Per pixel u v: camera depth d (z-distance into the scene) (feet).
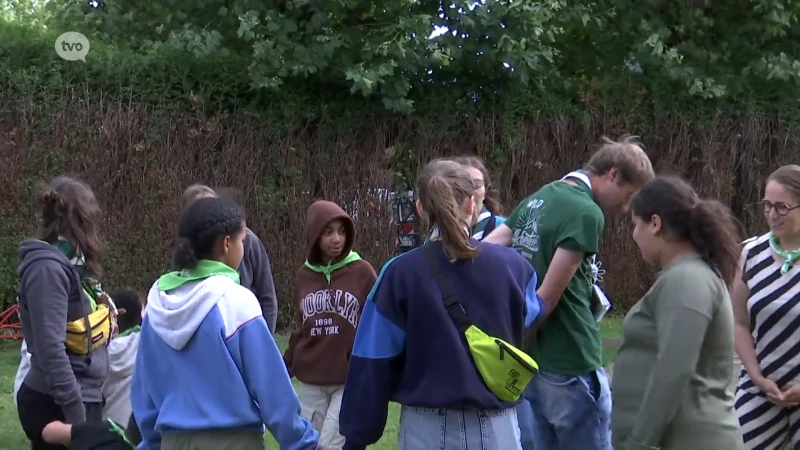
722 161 35.81
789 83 36.27
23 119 28.22
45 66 28.45
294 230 31.09
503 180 33.19
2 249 28.27
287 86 31.12
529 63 31.30
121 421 13.39
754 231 35.99
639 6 36.65
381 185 31.68
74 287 11.67
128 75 29.35
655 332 9.57
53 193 11.78
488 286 9.15
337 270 15.35
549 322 12.07
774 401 11.79
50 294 11.16
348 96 31.68
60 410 11.66
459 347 8.94
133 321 15.66
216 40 29.76
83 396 11.73
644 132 35.19
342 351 15.10
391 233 31.83
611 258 35.14
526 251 11.89
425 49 30.66
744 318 12.35
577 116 34.17
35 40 28.48
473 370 8.96
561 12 34.76
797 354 11.73
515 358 8.93
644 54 34.99
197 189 15.47
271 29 30.19
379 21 32.55
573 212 11.39
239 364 9.21
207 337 9.12
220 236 9.47
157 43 33.09
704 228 9.41
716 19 38.06
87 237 11.91
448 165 9.93
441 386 8.93
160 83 29.68
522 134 33.32
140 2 35.70
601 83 36.65
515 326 9.37
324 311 15.17
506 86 33.01
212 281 9.27
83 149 28.81
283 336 30.17
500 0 31.17
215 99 30.40
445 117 32.45
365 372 9.24
